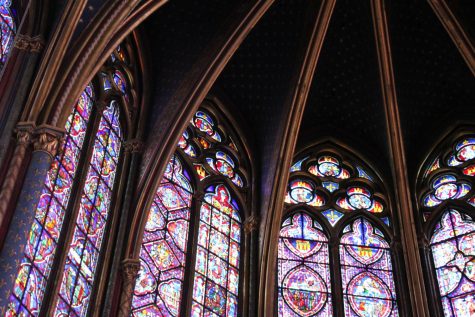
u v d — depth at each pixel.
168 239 16.12
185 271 15.97
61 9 14.30
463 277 17.11
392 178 18.77
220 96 18.75
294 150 18.33
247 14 17.19
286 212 18.17
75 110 15.05
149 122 16.94
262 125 18.61
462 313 16.66
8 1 14.27
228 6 17.50
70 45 14.27
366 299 16.94
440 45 18.80
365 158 19.20
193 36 17.58
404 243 17.36
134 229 15.27
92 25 14.54
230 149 18.41
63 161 14.21
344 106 19.45
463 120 19.03
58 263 13.29
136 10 15.33
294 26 18.22
